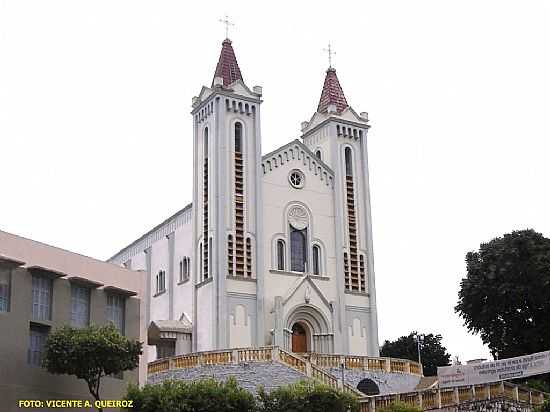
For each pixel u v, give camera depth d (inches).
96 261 1790.1
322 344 2832.2
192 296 2856.8
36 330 1638.8
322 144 3169.3
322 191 3034.0
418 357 3644.2
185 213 3088.1
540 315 2864.2
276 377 2021.4
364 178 3127.5
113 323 1786.4
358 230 3053.6
